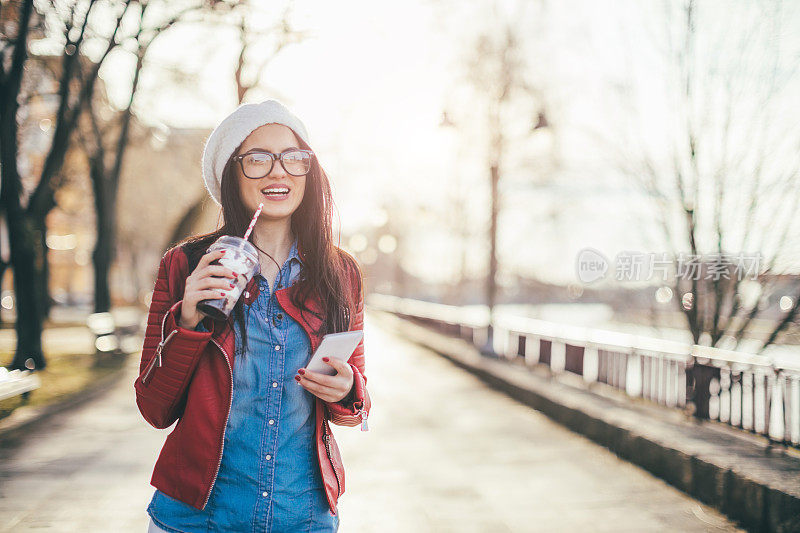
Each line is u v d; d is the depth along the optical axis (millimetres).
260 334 1992
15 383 10055
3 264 15133
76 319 38562
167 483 1949
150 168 41094
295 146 2123
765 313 11055
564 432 10352
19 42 13031
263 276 2061
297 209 2146
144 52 14969
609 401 10883
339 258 2205
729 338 10539
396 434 10102
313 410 2041
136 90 15930
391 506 6648
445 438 9859
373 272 73500
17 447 8852
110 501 6609
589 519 6301
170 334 1854
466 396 14047
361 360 2201
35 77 15930
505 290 33125
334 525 2084
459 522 6195
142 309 37594
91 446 8953
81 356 19172
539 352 15617
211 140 2125
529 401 12766
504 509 6586
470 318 27641
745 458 6812
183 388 1918
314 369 1949
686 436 7988
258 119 2076
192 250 2088
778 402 7344
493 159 19156
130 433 9781
